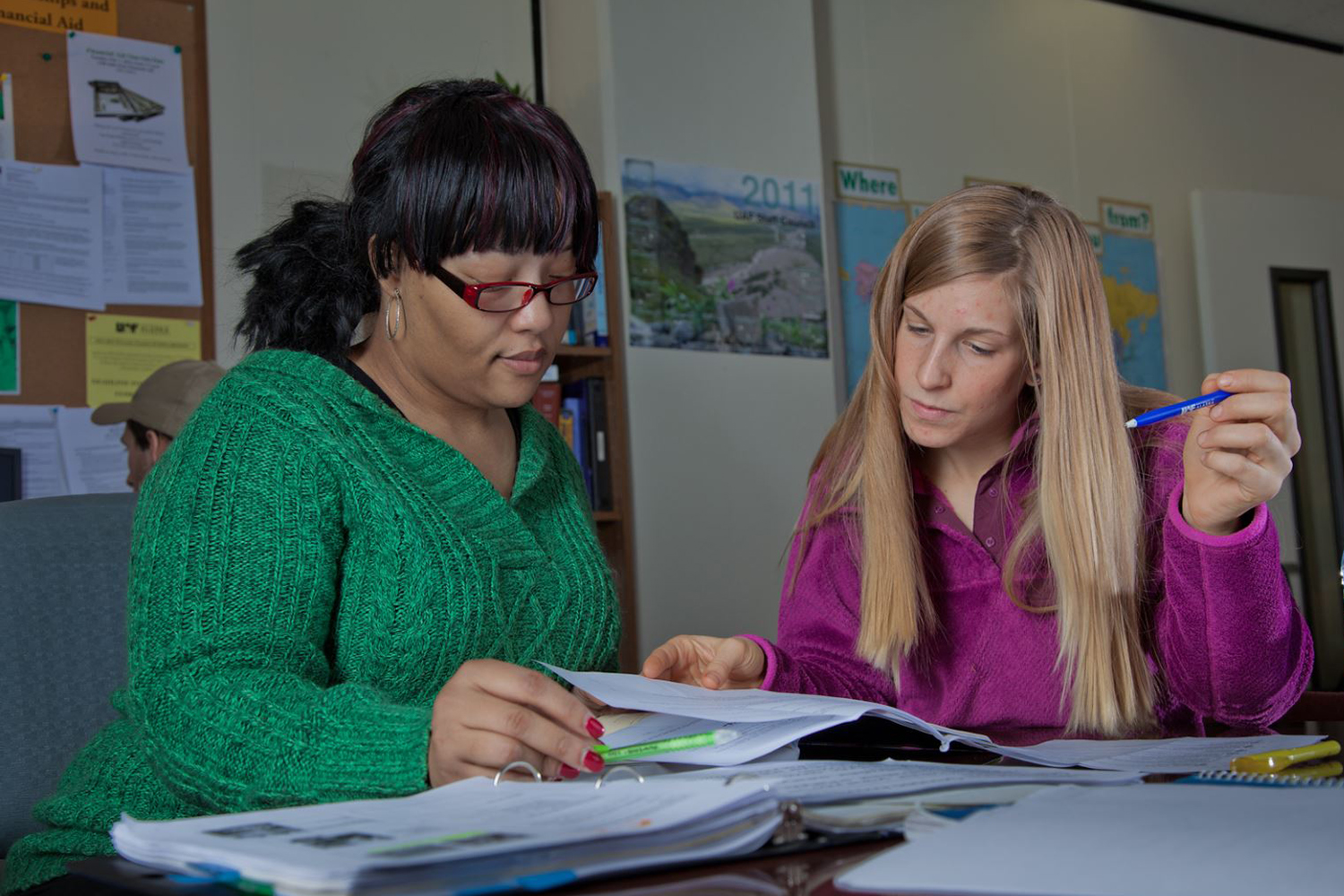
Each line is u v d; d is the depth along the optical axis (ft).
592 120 11.94
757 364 12.50
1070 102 16.57
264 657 2.98
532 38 12.57
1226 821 1.95
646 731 3.12
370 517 3.29
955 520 4.56
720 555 12.03
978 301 4.11
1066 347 4.22
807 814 2.07
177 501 3.10
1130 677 4.13
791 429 12.65
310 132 11.21
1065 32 16.66
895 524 4.47
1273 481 3.44
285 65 11.12
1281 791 2.24
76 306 9.93
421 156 3.26
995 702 4.44
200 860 1.83
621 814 2.00
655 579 11.58
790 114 13.03
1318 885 1.57
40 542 4.51
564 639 3.78
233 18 10.89
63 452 9.80
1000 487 4.51
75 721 4.45
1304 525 17.08
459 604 3.35
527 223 3.24
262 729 2.70
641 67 12.02
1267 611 3.68
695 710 2.96
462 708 2.51
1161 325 16.93
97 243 10.05
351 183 3.54
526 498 3.96
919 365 4.22
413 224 3.27
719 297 12.28
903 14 15.30
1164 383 16.85
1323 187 18.80
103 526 4.67
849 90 14.73
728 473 12.15
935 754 3.15
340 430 3.34
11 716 4.33
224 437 3.21
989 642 4.48
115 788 3.20
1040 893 1.57
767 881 1.77
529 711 2.52
